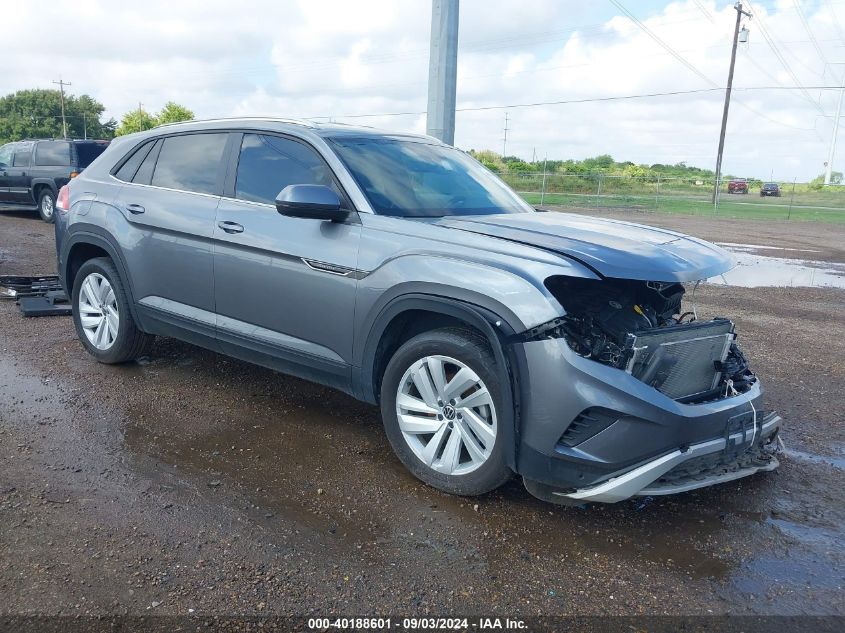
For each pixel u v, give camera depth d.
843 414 5.14
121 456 3.95
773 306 9.34
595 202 34.19
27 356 5.65
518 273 3.30
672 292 4.23
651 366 3.34
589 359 3.21
